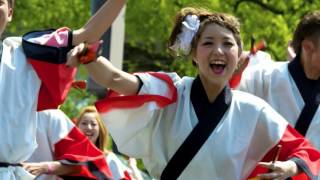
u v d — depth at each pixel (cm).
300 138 581
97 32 550
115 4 548
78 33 555
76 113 1305
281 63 664
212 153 567
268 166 554
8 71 561
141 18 1590
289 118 652
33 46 561
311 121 647
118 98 566
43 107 568
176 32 581
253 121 575
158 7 1546
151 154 581
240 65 635
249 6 1469
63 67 557
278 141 579
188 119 570
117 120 575
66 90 564
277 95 654
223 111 571
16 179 564
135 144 584
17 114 557
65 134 638
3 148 556
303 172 568
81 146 635
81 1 1541
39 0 1529
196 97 573
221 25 565
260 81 656
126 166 877
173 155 570
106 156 775
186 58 590
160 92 570
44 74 559
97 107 571
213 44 563
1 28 559
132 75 569
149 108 567
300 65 655
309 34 646
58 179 627
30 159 634
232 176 570
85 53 541
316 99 650
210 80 568
